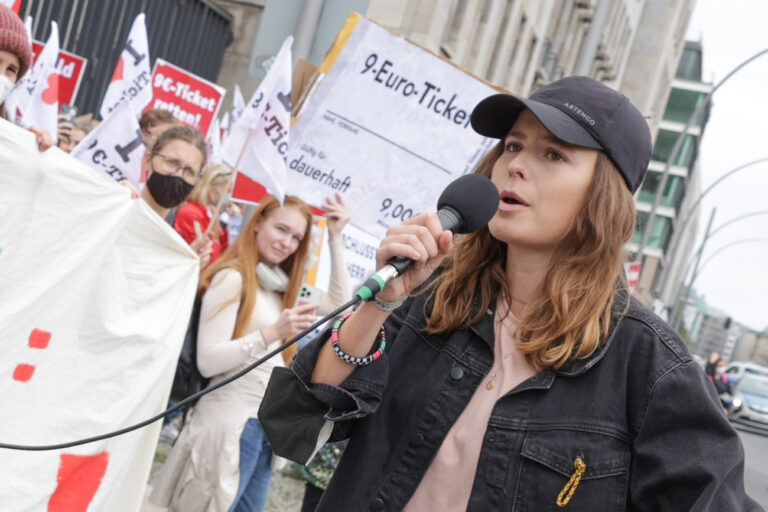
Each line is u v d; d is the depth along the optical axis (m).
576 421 1.82
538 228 1.97
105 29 9.56
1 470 3.33
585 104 1.98
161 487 4.19
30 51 3.83
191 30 11.12
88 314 3.60
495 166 2.11
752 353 144.00
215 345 4.20
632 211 2.01
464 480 1.87
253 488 4.45
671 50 45.53
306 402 1.93
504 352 1.96
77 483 3.57
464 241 2.11
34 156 3.31
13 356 3.34
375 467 1.95
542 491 1.79
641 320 1.88
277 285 4.50
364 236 6.09
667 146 64.06
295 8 5.82
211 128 7.64
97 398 3.61
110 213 3.60
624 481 1.79
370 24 4.72
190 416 4.27
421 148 4.90
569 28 26.02
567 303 1.88
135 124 4.75
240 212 7.87
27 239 3.33
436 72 4.82
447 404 1.94
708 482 1.71
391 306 1.89
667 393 1.79
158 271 3.82
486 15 16.23
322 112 4.81
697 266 42.94
